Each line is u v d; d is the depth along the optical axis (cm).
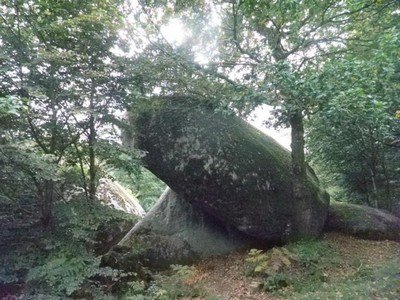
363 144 976
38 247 585
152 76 700
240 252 828
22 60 576
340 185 1152
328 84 552
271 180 791
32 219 618
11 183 585
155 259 824
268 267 655
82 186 672
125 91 672
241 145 804
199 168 783
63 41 645
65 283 521
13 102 417
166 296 604
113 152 638
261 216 780
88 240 580
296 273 642
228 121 839
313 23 775
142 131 823
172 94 841
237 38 809
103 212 630
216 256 827
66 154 700
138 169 716
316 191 855
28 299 521
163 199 986
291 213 791
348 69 554
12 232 591
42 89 557
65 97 612
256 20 780
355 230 853
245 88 658
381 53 558
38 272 527
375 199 1024
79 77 608
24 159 505
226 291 641
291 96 599
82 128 659
